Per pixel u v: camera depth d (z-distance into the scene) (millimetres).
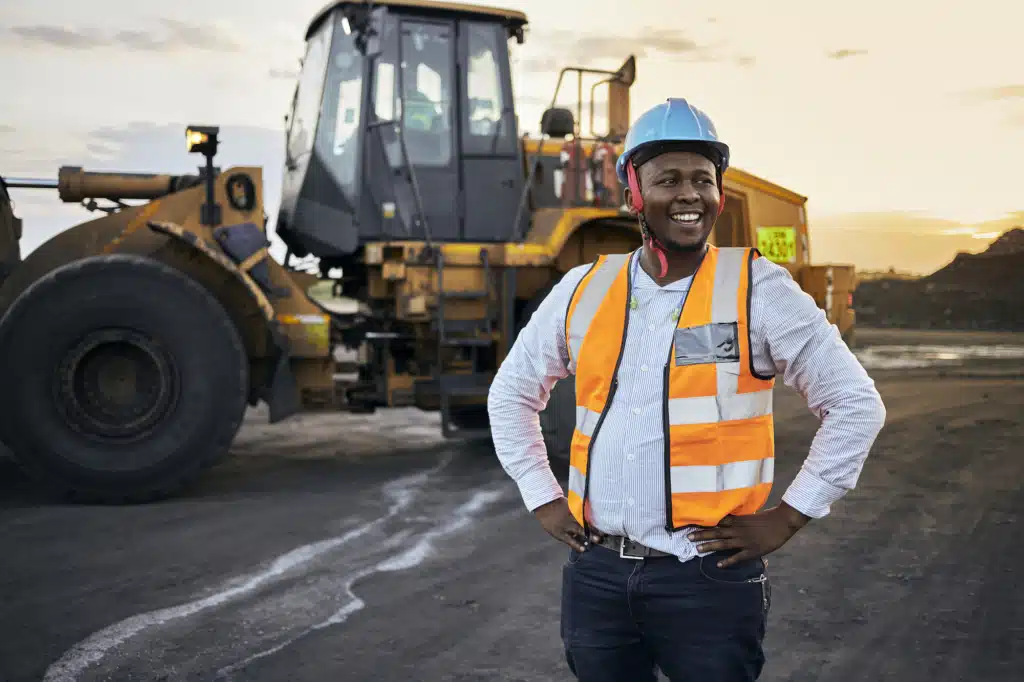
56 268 5914
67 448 5449
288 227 7078
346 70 6898
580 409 1832
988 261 47875
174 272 5625
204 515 5262
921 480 6309
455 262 6809
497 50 7207
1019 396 11133
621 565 1746
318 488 6000
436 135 7062
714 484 1678
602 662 1799
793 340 1670
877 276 51156
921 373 14430
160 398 5574
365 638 3438
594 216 7117
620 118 7949
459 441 7922
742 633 1692
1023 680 3094
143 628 3523
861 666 3209
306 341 6367
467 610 3742
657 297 1765
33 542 4688
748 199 12266
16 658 3234
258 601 3830
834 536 4879
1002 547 4680
